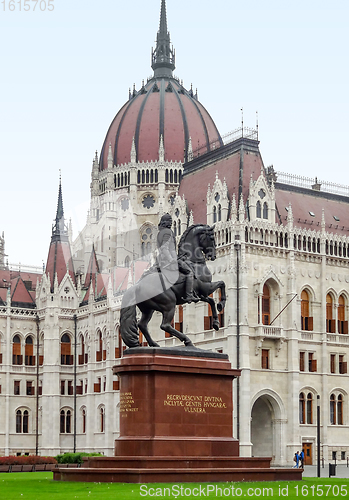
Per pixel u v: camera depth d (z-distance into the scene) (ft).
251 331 292.20
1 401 385.09
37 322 401.70
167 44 519.19
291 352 298.56
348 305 321.52
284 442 294.25
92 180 471.21
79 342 393.91
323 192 344.08
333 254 320.29
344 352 318.04
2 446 381.40
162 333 331.16
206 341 303.48
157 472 124.77
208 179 336.08
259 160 322.55
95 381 375.86
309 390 305.53
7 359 389.80
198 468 129.49
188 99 485.97
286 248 305.32
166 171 454.40
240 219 297.12
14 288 408.05
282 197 328.29
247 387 284.20
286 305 302.66
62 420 389.80
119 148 469.16
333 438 306.76
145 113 469.98
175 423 132.67
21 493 111.24
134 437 131.75
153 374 132.46
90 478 128.47
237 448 136.98
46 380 388.37
